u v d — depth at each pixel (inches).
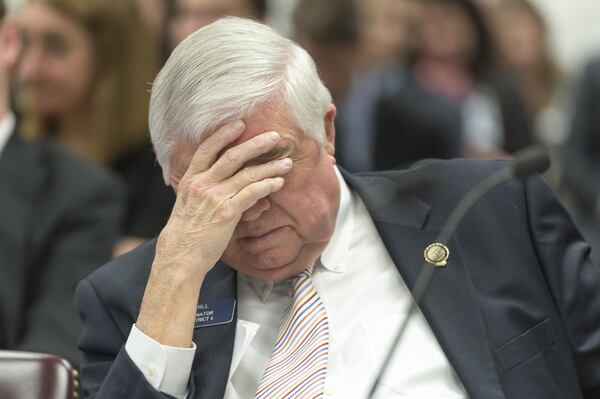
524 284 390.0
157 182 639.8
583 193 864.3
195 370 382.3
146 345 368.8
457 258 393.1
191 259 370.9
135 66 650.2
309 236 379.6
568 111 936.9
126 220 637.9
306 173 370.3
